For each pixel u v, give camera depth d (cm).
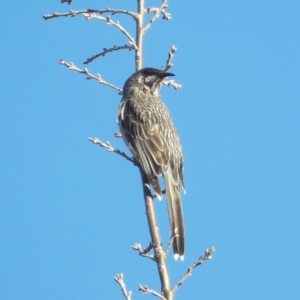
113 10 1158
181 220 1152
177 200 1197
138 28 1172
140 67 1162
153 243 915
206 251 846
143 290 818
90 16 1148
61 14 1144
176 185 1226
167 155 1240
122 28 1162
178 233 1105
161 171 1220
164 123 1280
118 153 1094
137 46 1167
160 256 868
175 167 1245
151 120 1269
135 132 1267
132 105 1299
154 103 1301
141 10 1180
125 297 819
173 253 1080
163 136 1256
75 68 1164
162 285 848
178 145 1282
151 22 1176
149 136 1252
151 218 1016
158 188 1187
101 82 1167
